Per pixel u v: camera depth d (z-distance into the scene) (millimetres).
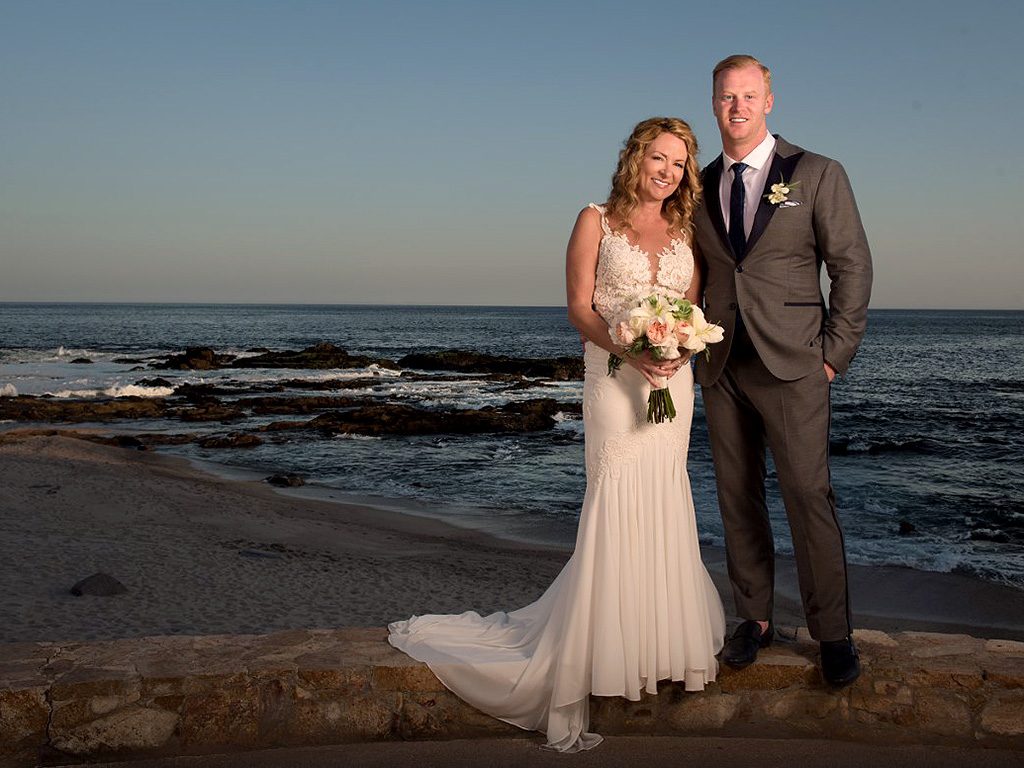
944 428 27516
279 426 25516
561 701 3395
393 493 17188
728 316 3492
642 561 3439
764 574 3639
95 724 3324
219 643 3748
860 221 3406
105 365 49062
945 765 3240
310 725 3482
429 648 3637
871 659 3510
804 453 3391
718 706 3559
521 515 15266
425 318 196875
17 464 17078
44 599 8711
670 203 3600
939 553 12375
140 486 15617
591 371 3588
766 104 3514
